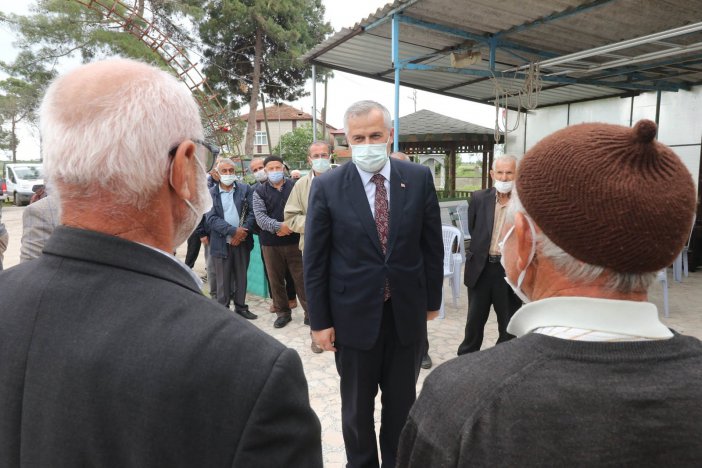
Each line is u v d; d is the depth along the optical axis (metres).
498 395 0.62
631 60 5.41
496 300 3.41
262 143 38.91
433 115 11.30
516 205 0.74
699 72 6.49
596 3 4.55
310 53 6.59
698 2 4.56
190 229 0.84
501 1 4.59
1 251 3.19
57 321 0.66
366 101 2.10
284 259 4.43
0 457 0.67
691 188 0.63
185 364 0.62
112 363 0.62
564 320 0.65
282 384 0.64
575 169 0.61
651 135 0.59
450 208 7.04
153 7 15.09
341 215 2.10
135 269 0.70
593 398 0.58
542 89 7.78
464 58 5.54
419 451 0.68
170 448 0.61
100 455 0.62
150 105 0.71
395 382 2.19
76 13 13.45
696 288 5.76
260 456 0.62
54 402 0.63
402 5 4.69
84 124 0.68
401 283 2.10
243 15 18.72
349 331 2.10
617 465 0.57
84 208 0.71
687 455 0.57
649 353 0.61
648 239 0.59
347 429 2.19
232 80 20.59
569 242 0.62
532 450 0.58
